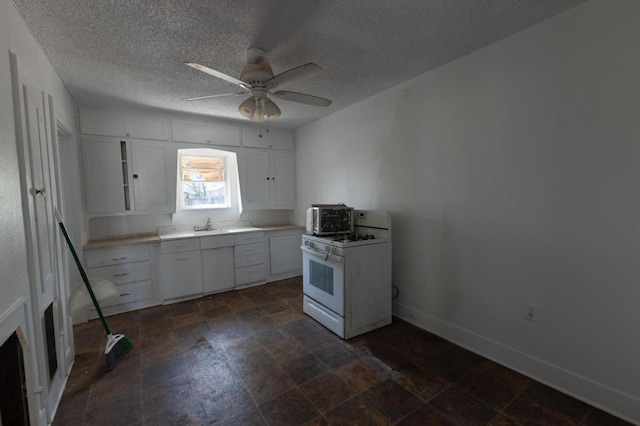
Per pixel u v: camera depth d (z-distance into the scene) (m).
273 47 2.02
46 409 1.52
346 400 1.73
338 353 2.25
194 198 4.07
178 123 3.62
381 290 2.66
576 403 1.68
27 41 1.65
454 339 2.39
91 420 1.61
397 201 2.85
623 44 1.50
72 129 2.83
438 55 2.20
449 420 1.57
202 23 1.72
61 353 1.85
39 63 1.86
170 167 3.57
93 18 1.64
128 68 2.29
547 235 1.82
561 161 1.74
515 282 1.99
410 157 2.69
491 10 1.66
